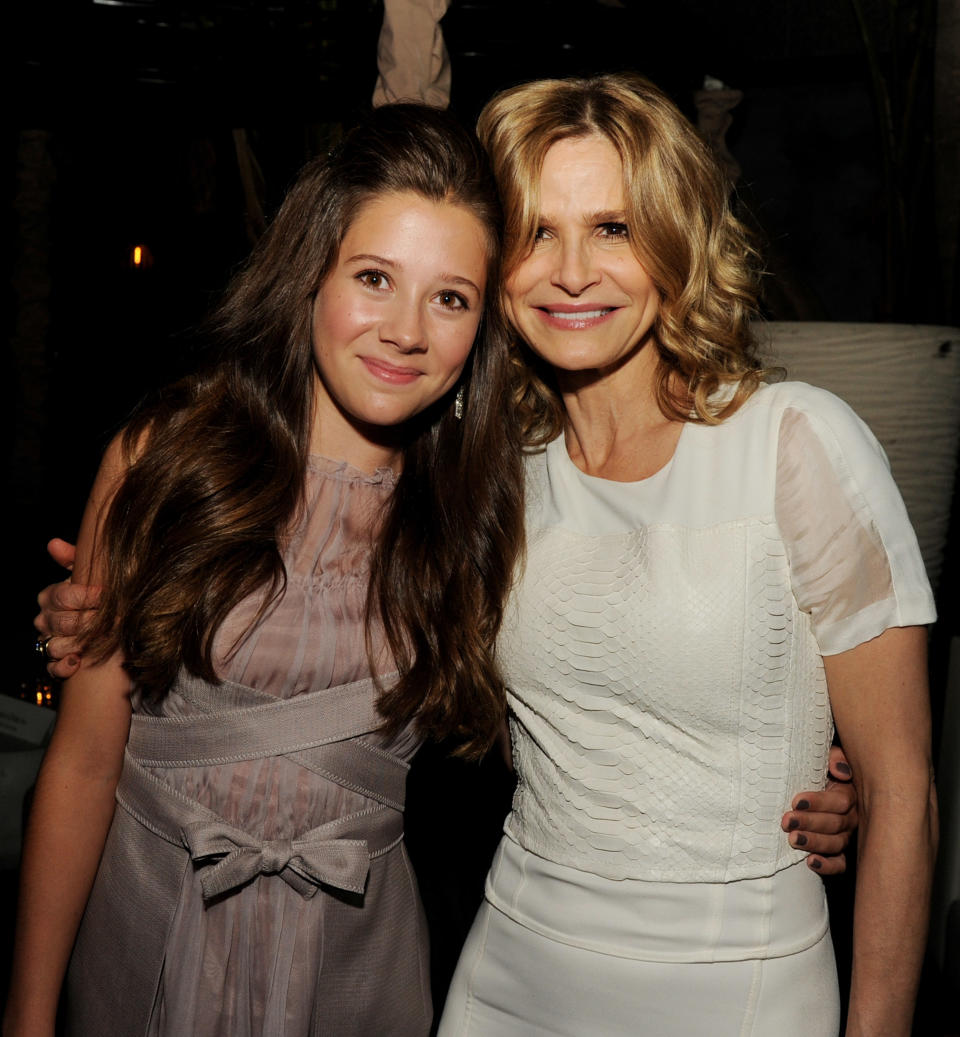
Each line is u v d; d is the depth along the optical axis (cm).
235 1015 149
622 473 152
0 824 237
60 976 153
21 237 550
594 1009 142
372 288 148
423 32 245
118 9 313
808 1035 138
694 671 137
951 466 283
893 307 358
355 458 161
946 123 364
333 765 152
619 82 146
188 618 146
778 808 139
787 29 439
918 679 134
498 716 159
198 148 454
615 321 148
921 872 133
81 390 555
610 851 143
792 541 136
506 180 148
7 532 550
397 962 162
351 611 155
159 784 152
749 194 350
